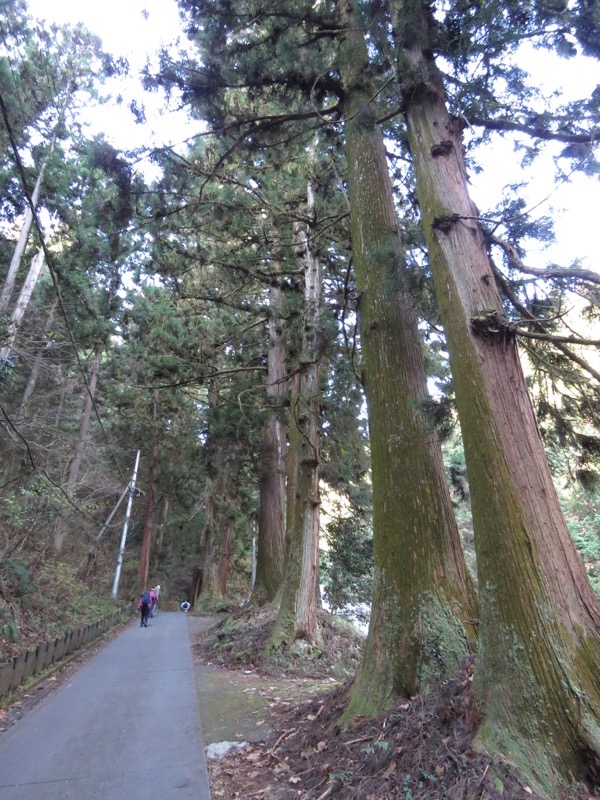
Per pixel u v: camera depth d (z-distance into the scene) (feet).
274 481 48.73
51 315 39.60
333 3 23.84
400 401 16.14
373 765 10.48
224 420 50.98
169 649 38.32
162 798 12.04
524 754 8.61
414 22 15.55
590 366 12.48
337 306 30.14
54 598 39.40
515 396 11.22
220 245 37.32
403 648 13.56
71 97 48.93
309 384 32.37
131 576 110.93
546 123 15.93
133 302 53.26
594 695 8.75
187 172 26.12
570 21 13.97
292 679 25.55
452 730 10.07
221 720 18.26
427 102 15.65
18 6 38.40
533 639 9.35
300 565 30.45
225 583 88.69
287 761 13.30
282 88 24.49
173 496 103.14
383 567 14.88
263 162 34.40
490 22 14.12
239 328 46.09
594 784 8.09
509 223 14.12
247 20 22.68
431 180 14.26
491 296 12.28
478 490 10.86
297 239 37.37
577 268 12.19
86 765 14.23
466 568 14.75
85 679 26.55
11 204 47.21
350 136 21.03
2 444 34.88
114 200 25.67
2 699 20.63
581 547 56.08
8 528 37.78
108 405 74.08
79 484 45.62
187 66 22.85
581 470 15.65
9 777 13.46
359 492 45.98
